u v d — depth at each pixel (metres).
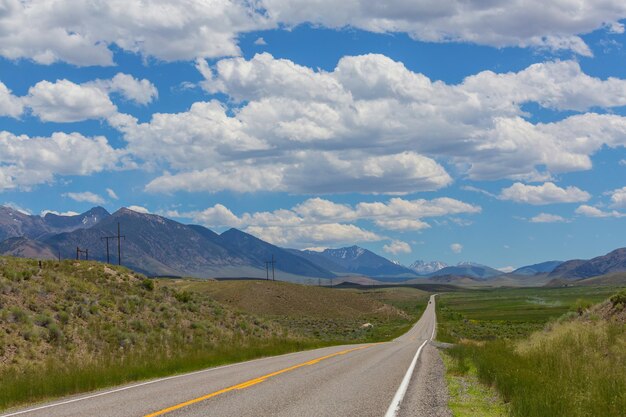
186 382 17.67
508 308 178.00
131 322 37.38
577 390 12.38
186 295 52.19
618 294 27.52
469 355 27.97
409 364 24.16
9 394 15.43
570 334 22.22
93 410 12.45
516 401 12.05
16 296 32.91
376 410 12.19
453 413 12.16
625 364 16.47
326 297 164.25
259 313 137.00
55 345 28.89
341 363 24.42
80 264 48.72
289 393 14.56
